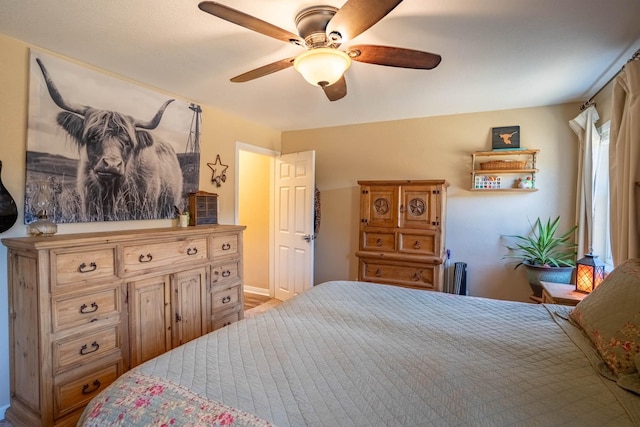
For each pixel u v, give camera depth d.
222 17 1.34
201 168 3.14
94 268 1.88
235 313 2.88
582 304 1.52
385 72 2.35
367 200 3.35
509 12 1.60
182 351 1.23
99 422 0.90
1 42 1.85
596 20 1.66
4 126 1.87
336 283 2.25
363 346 1.29
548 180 3.13
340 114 3.50
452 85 2.60
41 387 1.68
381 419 0.86
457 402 0.93
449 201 3.48
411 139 3.64
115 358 1.98
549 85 2.59
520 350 1.26
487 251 3.35
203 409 0.88
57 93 2.08
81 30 1.80
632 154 1.72
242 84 2.63
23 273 1.76
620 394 0.96
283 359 1.18
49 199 2.03
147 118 2.62
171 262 2.31
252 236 4.57
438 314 1.67
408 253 3.18
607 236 2.67
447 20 1.67
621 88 1.92
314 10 1.55
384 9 1.26
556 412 0.89
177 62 2.21
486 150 3.33
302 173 3.93
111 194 2.38
